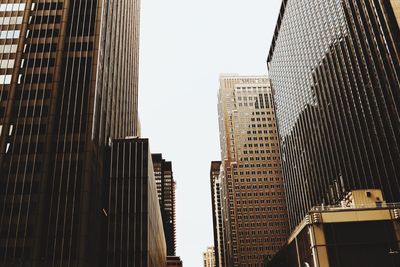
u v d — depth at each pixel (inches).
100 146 3708.2
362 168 4288.9
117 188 3811.5
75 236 3107.8
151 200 4185.5
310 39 6013.8
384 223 2407.7
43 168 3292.3
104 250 3587.6
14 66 3651.6
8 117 3462.1
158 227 5610.2
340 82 4913.9
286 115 7426.2
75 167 3319.4
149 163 4018.2
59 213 3176.7
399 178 3668.8
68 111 3508.9
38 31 3791.8
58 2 3919.8
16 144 3380.9
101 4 3944.4
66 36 3786.9
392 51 3892.7
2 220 3144.7
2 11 3873.0
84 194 3218.5
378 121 4035.4
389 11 4018.2
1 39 3762.3
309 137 6018.7
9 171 3292.3
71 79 3622.0
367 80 4274.1
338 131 4926.2
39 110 3503.9
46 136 3403.1
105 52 4045.3
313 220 2410.2
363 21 4384.8
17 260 3029.0
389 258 2333.9
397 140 3732.8
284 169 7716.5
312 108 5880.9
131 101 5826.8
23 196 3211.1
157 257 5196.9
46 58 3686.0
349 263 2316.7
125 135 5152.6
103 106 3912.4
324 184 5388.8
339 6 4936.0
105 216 3705.7
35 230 3107.8
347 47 4714.6
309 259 2496.3
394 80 3841.0
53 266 3011.8
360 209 2448.3
